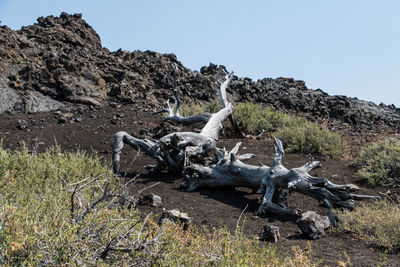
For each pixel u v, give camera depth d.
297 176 6.47
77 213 3.09
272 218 6.07
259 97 18.66
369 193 7.63
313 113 17.81
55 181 5.76
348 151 11.17
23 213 3.16
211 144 8.84
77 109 14.27
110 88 16.28
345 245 4.98
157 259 3.01
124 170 8.64
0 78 14.43
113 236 3.02
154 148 8.40
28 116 13.24
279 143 7.19
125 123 13.03
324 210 6.57
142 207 5.91
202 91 17.81
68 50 17.38
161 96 16.78
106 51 20.27
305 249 4.76
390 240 4.88
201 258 3.31
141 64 19.05
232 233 5.12
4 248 2.54
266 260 3.65
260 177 7.05
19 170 6.40
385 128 16.44
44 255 2.52
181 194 7.01
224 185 7.43
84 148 10.66
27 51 16.25
